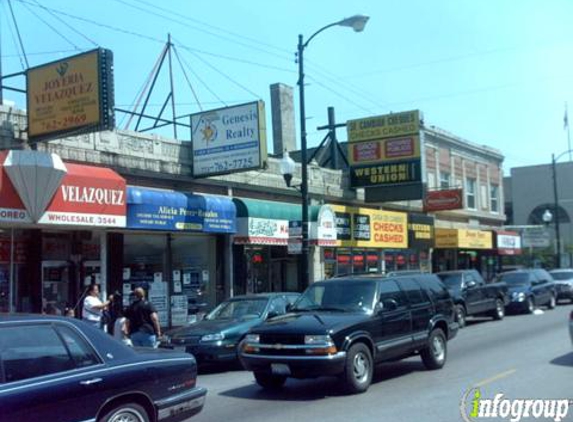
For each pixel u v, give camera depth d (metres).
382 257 28.78
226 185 20.64
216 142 18.75
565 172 58.78
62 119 14.47
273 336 10.13
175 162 18.67
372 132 26.50
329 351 9.66
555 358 12.61
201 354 12.77
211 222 18.67
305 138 19.36
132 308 12.45
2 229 14.73
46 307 15.48
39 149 15.03
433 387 10.22
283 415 8.68
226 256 20.41
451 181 35.56
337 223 24.38
